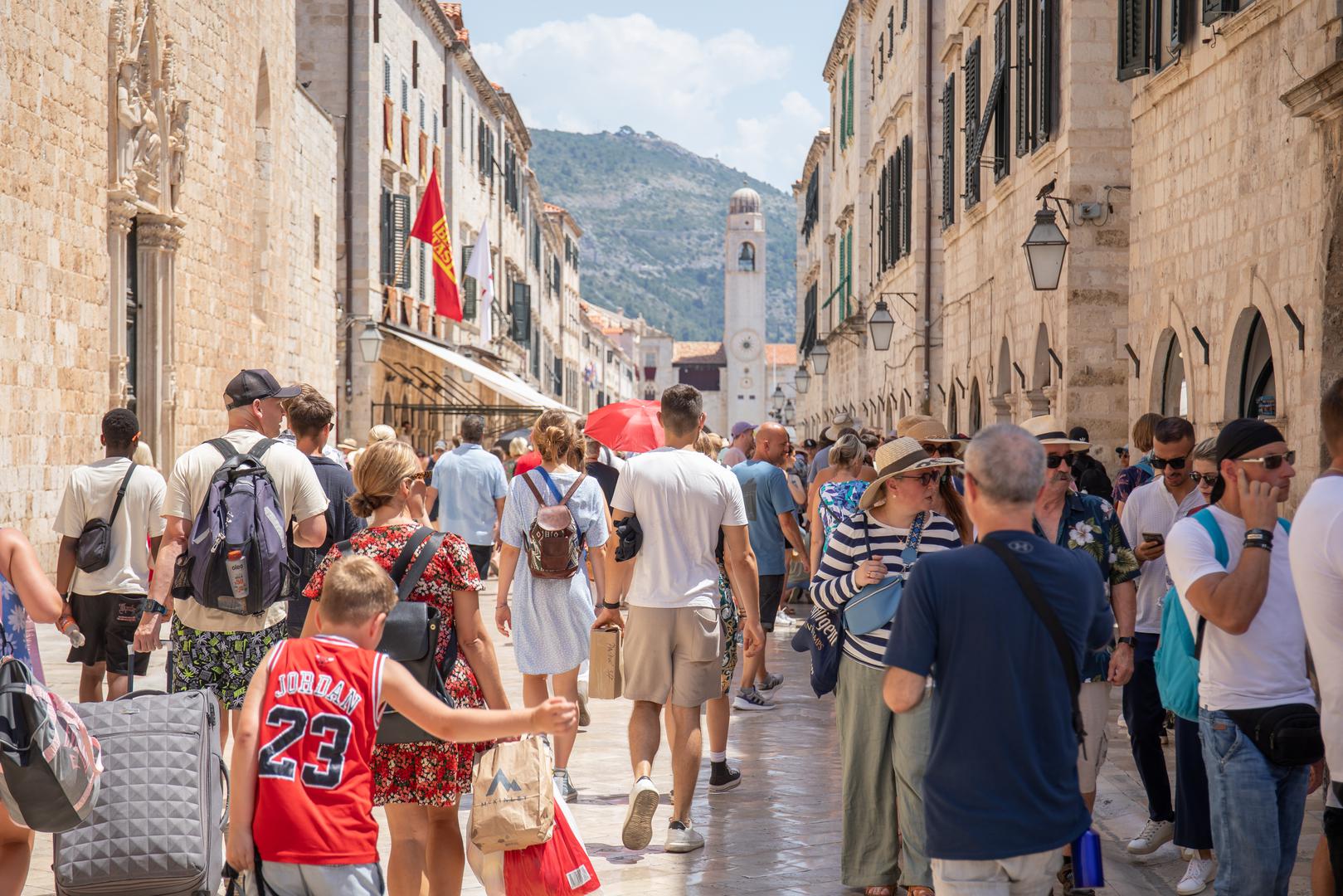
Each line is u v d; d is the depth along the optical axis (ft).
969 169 79.77
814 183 198.90
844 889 22.41
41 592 19.38
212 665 23.67
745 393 403.13
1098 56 57.52
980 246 79.36
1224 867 17.87
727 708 29.22
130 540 29.99
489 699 19.70
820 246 188.34
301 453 24.80
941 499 22.44
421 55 129.39
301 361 92.22
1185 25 45.55
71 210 53.72
